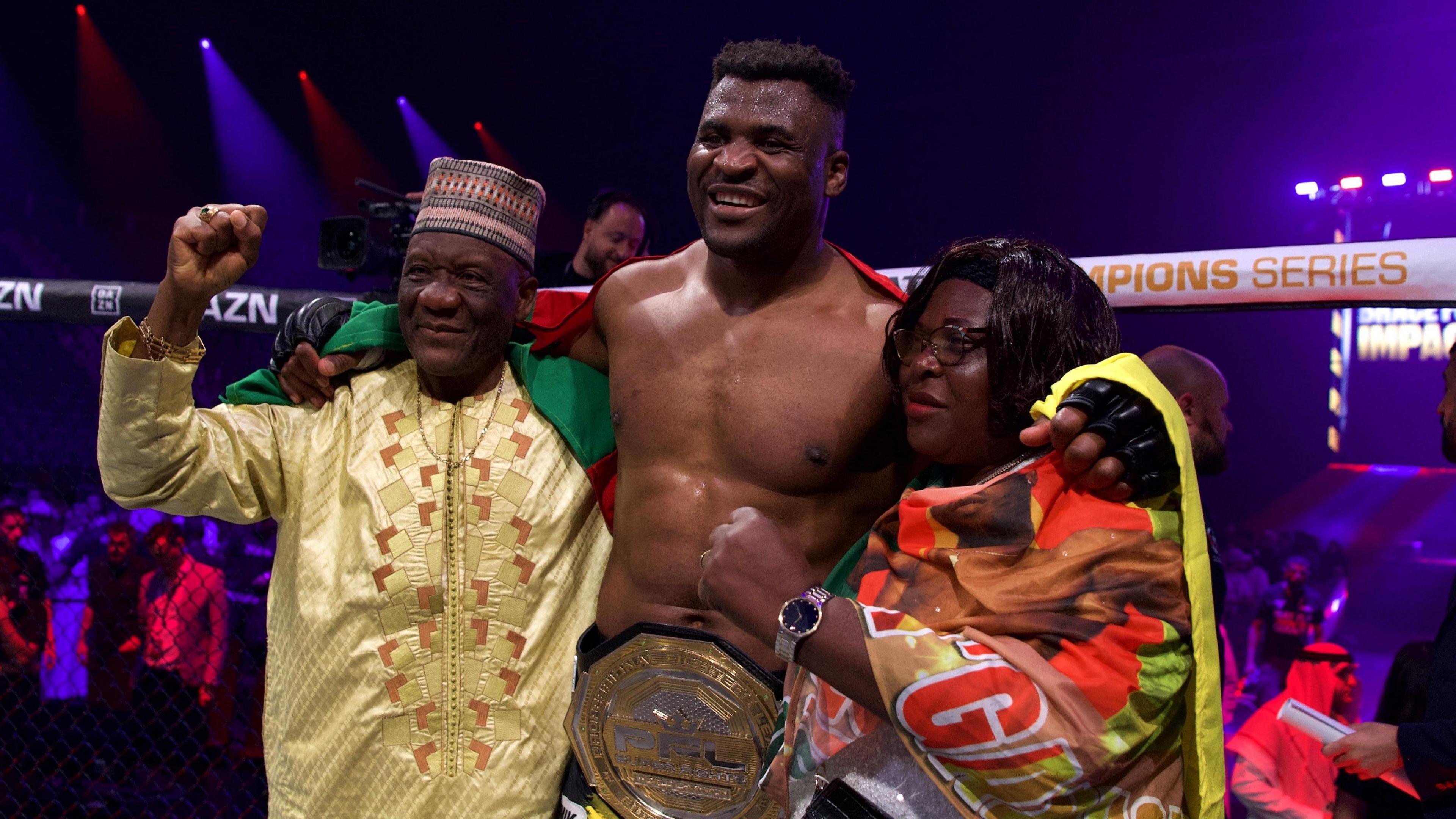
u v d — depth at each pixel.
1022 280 1.29
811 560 1.72
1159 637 1.11
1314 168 10.58
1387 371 13.66
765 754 1.66
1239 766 2.63
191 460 1.82
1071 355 1.29
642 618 1.75
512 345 2.04
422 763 1.83
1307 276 1.97
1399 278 1.89
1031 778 1.07
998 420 1.30
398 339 1.96
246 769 3.58
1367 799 2.19
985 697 1.06
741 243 1.70
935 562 1.21
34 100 11.64
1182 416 1.23
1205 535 1.20
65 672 3.59
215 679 3.50
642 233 4.10
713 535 1.27
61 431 3.77
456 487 1.90
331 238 2.62
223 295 2.62
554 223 13.23
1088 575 1.13
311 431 1.96
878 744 1.26
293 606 1.91
